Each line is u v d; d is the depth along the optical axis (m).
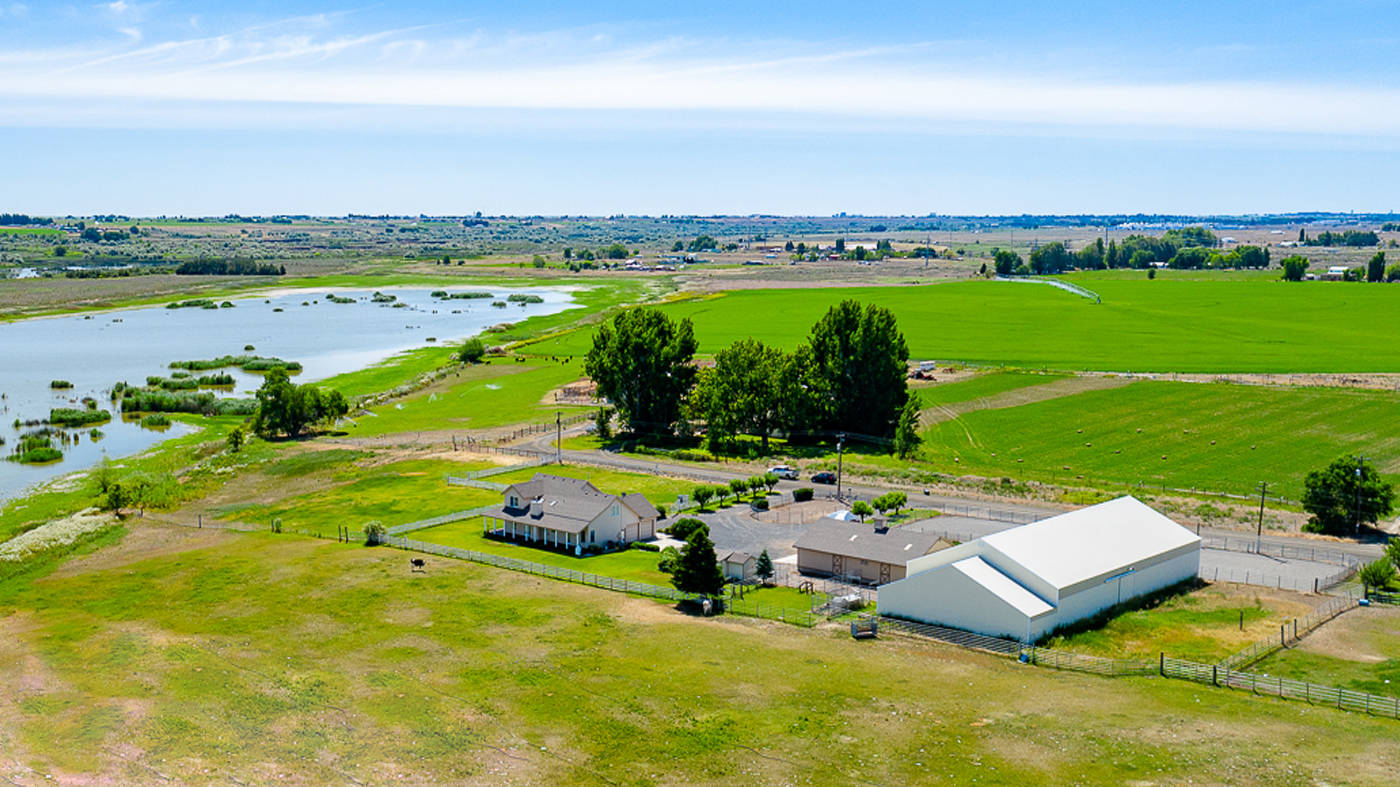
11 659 69.31
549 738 55.38
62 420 159.88
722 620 74.56
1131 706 57.81
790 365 141.50
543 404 172.00
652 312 154.38
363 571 87.31
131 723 58.41
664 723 56.66
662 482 118.69
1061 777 49.62
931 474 119.69
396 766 52.72
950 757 51.91
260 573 87.31
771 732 55.22
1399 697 57.91
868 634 70.44
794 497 110.56
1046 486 113.44
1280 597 77.06
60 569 92.25
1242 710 57.12
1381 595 76.06
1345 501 94.88
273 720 58.44
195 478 127.75
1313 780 48.72
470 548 95.00
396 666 65.88
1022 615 67.56
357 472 128.62
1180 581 81.19
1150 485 113.94
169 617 77.12
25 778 51.84
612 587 82.69
